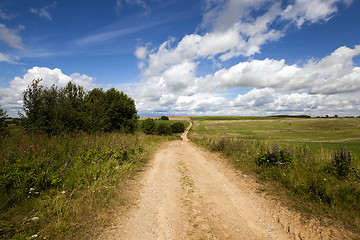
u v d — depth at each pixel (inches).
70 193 178.7
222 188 225.1
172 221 147.7
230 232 133.3
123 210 161.8
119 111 871.1
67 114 425.4
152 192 209.9
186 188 224.7
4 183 157.2
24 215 135.3
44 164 210.5
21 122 373.4
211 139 711.7
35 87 394.0
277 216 154.4
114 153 317.1
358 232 124.3
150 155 434.9
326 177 209.5
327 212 150.2
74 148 293.9
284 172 239.0
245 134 2020.2
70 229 126.3
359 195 159.8
